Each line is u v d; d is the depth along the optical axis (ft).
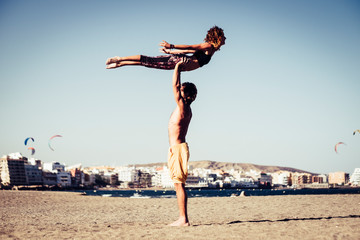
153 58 22.75
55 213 67.72
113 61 22.36
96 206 93.71
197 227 27.55
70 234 26.55
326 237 22.34
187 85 26.48
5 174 498.69
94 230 29.07
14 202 110.32
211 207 78.54
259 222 31.78
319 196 123.95
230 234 23.68
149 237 23.63
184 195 28.12
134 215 60.90
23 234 27.07
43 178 574.97
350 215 46.01
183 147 26.89
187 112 26.43
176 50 23.12
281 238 21.99
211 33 22.75
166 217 55.83
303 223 30.12
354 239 21.70
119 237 24.25
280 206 73.87
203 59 23.12
